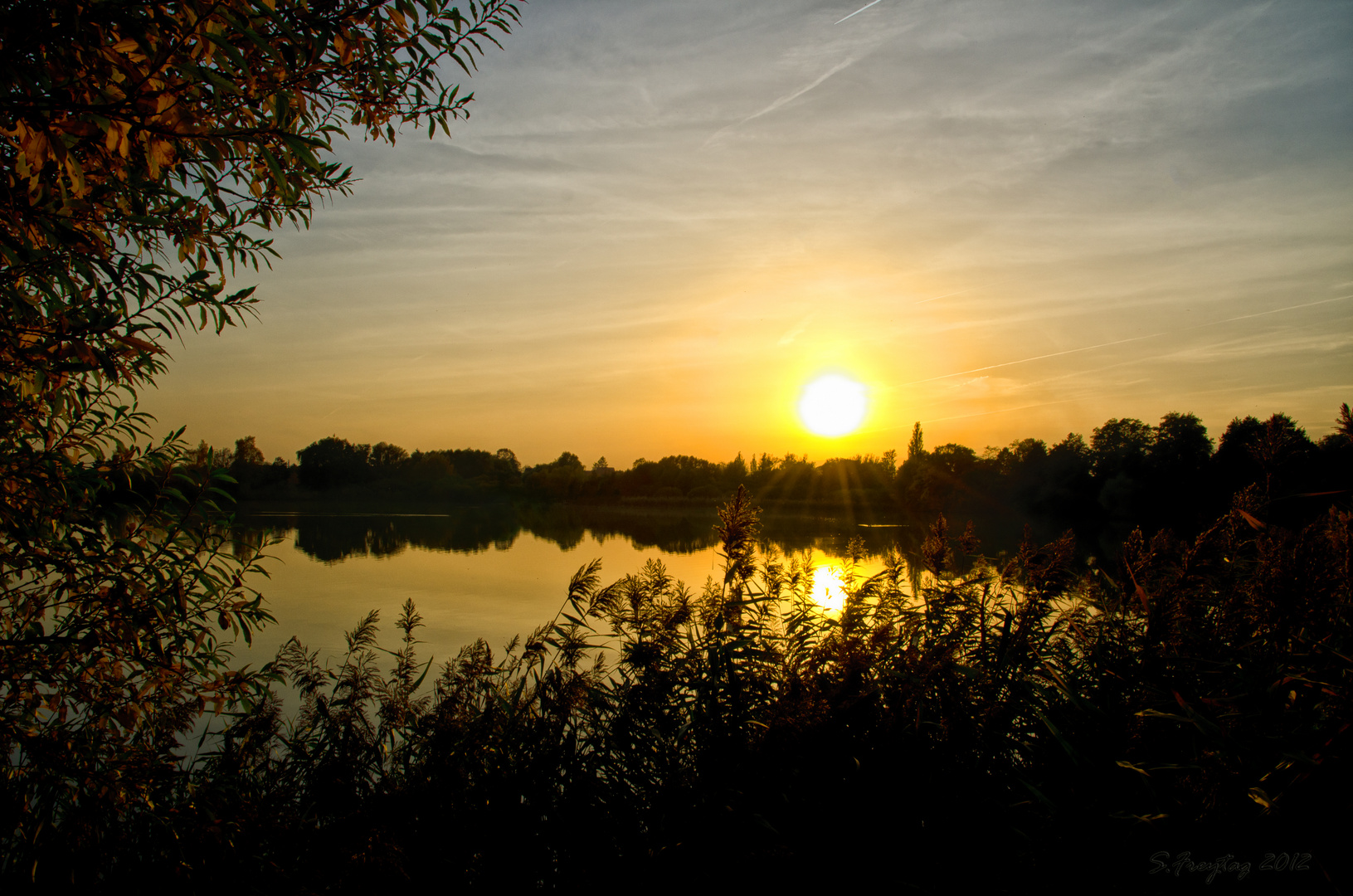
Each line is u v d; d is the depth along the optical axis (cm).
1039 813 326
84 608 302
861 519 4825
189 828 322
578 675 410
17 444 285
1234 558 406
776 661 407
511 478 10100
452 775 371
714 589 465
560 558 2652
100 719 317
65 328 239
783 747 354
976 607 427
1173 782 321
